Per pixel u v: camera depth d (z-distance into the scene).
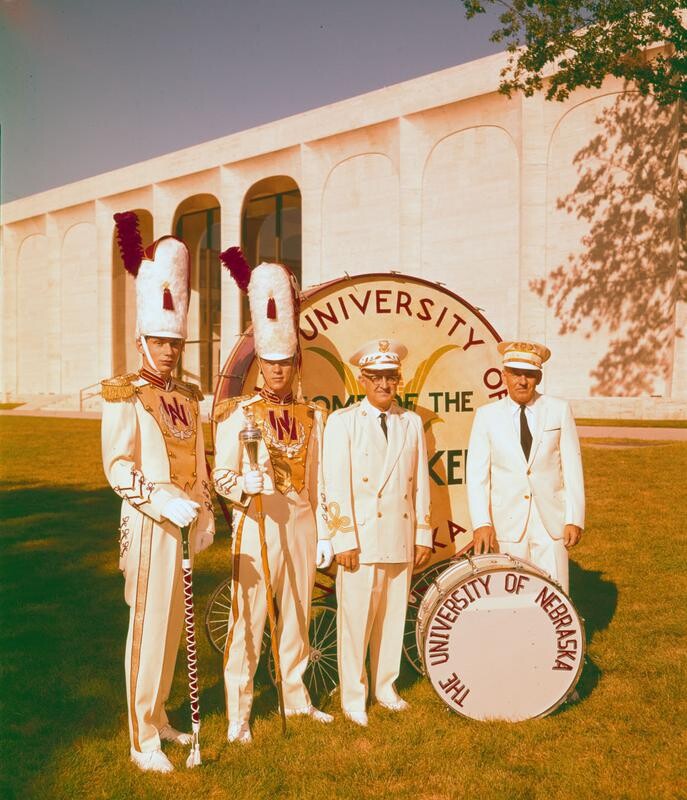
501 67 29.00
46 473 13.99
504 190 29.42
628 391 26.89
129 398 3.65
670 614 5.89
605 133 27.06
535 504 4.51
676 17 17.61
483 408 4.70
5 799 3.44
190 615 3.68
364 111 32.97
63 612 6.13
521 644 4.11
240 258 4.09
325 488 4.21
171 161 41.12
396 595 4.36
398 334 5.02
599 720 4.18
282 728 4.02
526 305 28.55
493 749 3.86
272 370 4.04
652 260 26.30
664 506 9.85
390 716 4.27
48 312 49.16
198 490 3.90
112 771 3.68
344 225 34.19
